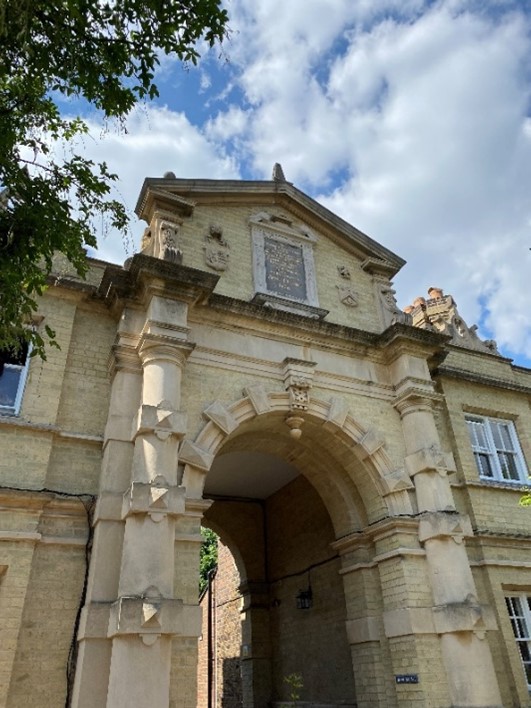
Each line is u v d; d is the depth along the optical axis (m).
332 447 12.34
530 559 13.01
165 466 9.07
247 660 16.08
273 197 14.30
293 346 12.26
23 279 5.99
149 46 6.16
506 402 15.53
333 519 12.84
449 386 14.77
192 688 8.18
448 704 9.80
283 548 16.28
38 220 5.99
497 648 11.62
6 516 8.48
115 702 7.27
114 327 11.05
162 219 12.13
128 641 7.63
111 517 8.72
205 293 11.04
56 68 6.04
